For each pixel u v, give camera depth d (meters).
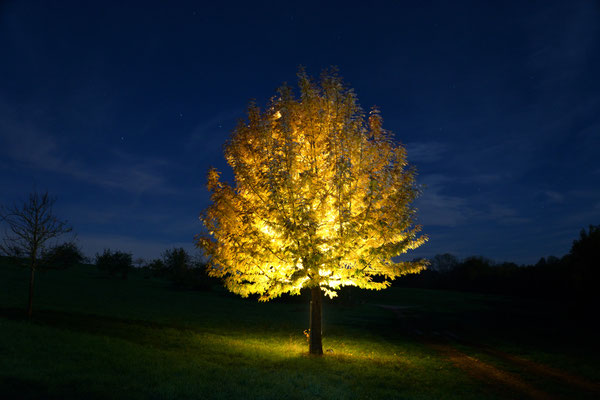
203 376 10.01
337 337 23.45
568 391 12.68
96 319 22.95
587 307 39.88
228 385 9.23
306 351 16.62
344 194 14.00
